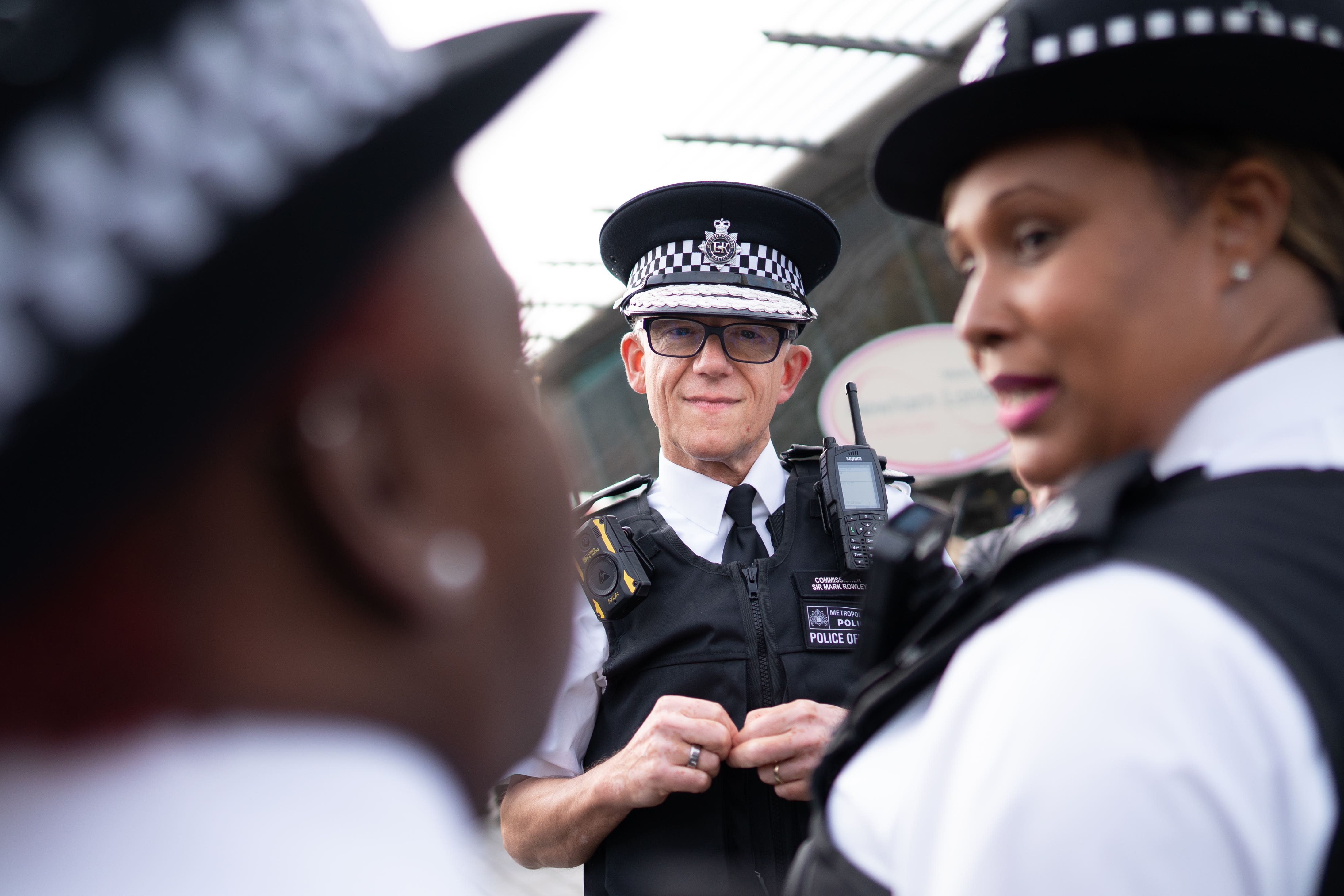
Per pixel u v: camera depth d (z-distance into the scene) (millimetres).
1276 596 490
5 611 265
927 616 811
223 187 256
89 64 242
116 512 263
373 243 294
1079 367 600
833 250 1916
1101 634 491
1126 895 444
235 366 262
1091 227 592
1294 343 600
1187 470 583
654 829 1521
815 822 702
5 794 267
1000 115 604
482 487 340
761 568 1671
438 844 300
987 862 483
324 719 299
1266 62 561
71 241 234
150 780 270
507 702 356
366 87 294
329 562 297
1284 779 458
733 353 1748
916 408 6656
